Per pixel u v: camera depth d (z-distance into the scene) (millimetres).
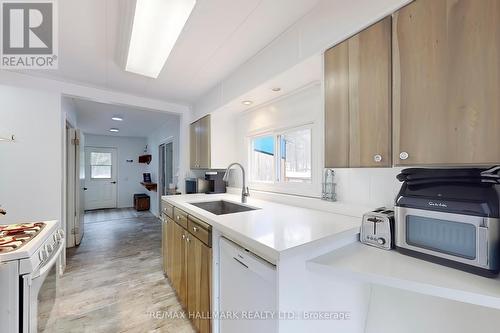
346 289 1169
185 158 3459
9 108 2270
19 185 2293
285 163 2209
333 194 1620
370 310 1300
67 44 1803
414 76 869
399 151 912
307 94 1898
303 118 1936
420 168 987
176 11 1319
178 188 3717
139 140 7434
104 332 1628
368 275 834
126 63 1947
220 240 1379
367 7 1071
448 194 875
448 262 864
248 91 2004
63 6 1381
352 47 1109
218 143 2826
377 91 994
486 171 801
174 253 2146
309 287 1001
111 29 1610
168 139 4781
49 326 1365
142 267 2721
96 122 4969
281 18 1464
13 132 2277
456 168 876
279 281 900
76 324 1707
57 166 2480
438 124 802
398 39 927
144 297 2072
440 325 1076
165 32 1519
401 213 1014
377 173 1372
